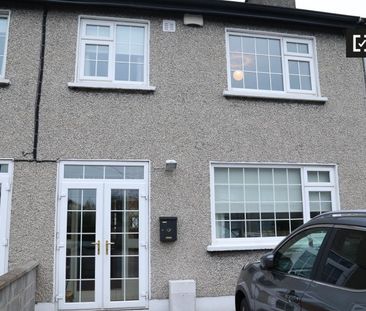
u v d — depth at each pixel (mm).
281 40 9250
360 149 9172
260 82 9008
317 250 3762
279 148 8672
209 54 8672
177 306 7379
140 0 8266
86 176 7793
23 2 8086
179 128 8242
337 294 3215
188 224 7965
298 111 8922
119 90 8102
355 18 9234
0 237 7297
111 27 8453
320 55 9359
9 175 7500
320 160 8867
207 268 7902
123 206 7812
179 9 8469
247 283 4875
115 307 7457
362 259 3166
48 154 7664
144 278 7652
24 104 7766
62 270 7383
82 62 8234
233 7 8633
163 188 7977
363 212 3482
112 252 7645
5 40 8070
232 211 8375
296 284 3799
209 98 8500
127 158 7930
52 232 7438
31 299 6789
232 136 8461
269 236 8469
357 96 9391
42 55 7996
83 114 7914
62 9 8250
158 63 8406
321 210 8805
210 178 8227
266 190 8609
